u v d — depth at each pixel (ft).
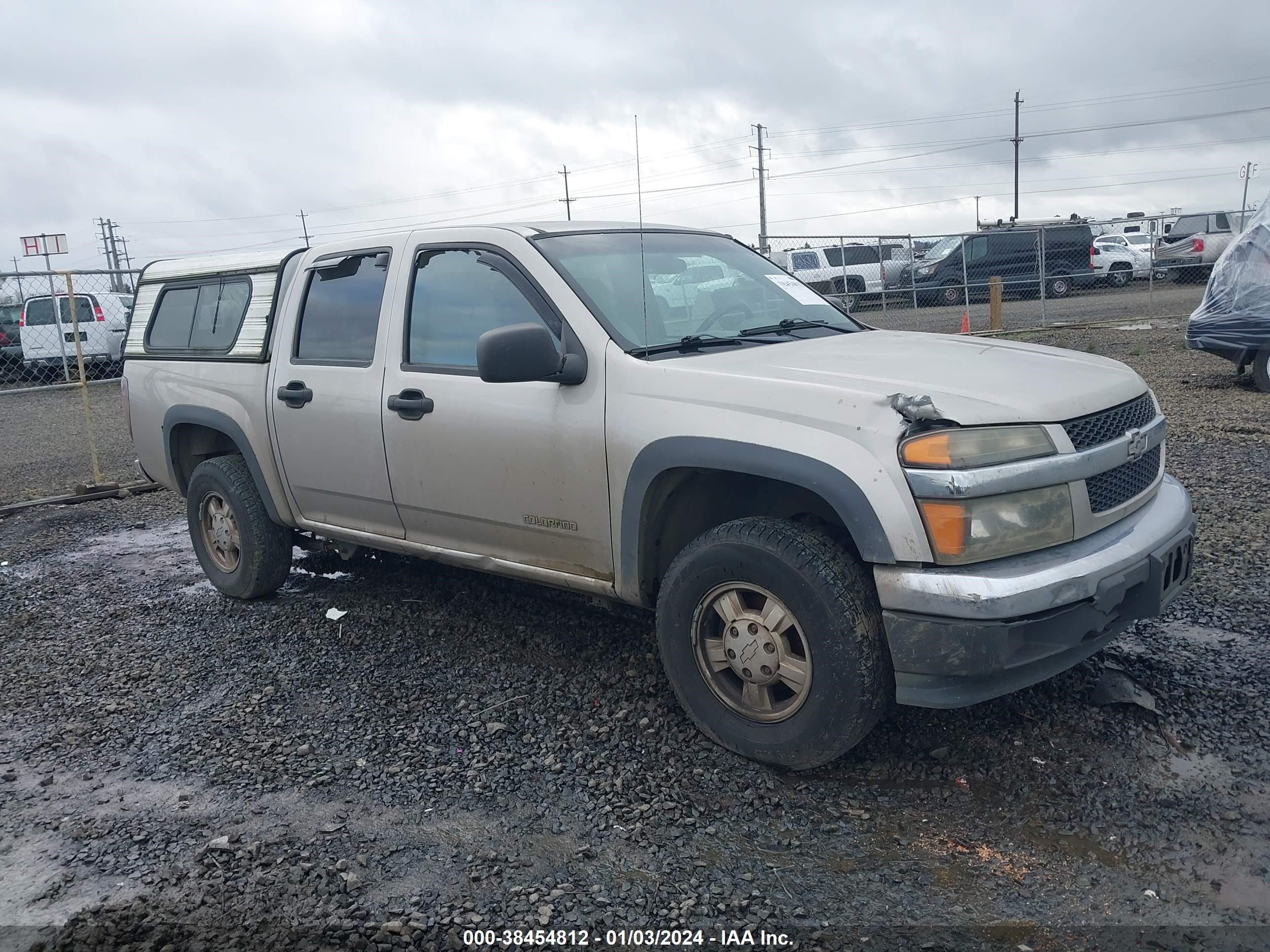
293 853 9.94
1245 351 33.60
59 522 25.98
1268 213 33.58
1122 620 10.86
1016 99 194.18
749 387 10.87
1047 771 10.67
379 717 12.96
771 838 9.87
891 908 8.75
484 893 9.19
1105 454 10.57
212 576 18.52
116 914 9.09
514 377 11.54
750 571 10.77
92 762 12.17
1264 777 10.32
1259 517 18.99
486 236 13.70
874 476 9.89
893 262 67.00
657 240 14.73
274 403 16.25
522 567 13.55
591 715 12.67
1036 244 78.48
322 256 16.07
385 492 14.79
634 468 11.62
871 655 10.19
